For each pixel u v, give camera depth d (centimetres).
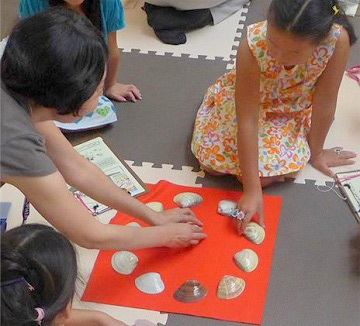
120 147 181
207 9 221
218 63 209
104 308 140
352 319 138
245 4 233
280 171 166
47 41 102
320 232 156
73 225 120
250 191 158
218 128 171
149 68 209
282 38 130
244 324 137
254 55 148
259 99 158
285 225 158
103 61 107
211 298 141
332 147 179
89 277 146
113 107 188
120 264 148
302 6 128
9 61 103
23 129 107
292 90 161
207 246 152
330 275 147
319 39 132
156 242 141
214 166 168
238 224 155
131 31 224
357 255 151
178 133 185
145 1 222
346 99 193
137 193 165
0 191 165
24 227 96
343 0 221
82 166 138
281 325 137
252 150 156
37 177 111
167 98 197
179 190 167
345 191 166
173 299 142
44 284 92
